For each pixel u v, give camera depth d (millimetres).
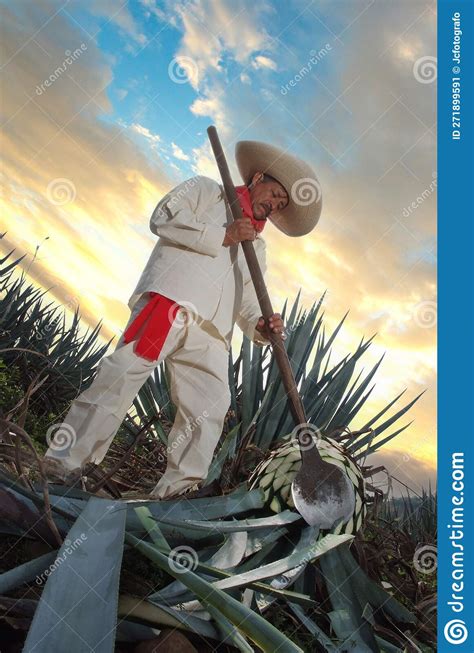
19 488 1775
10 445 2023
